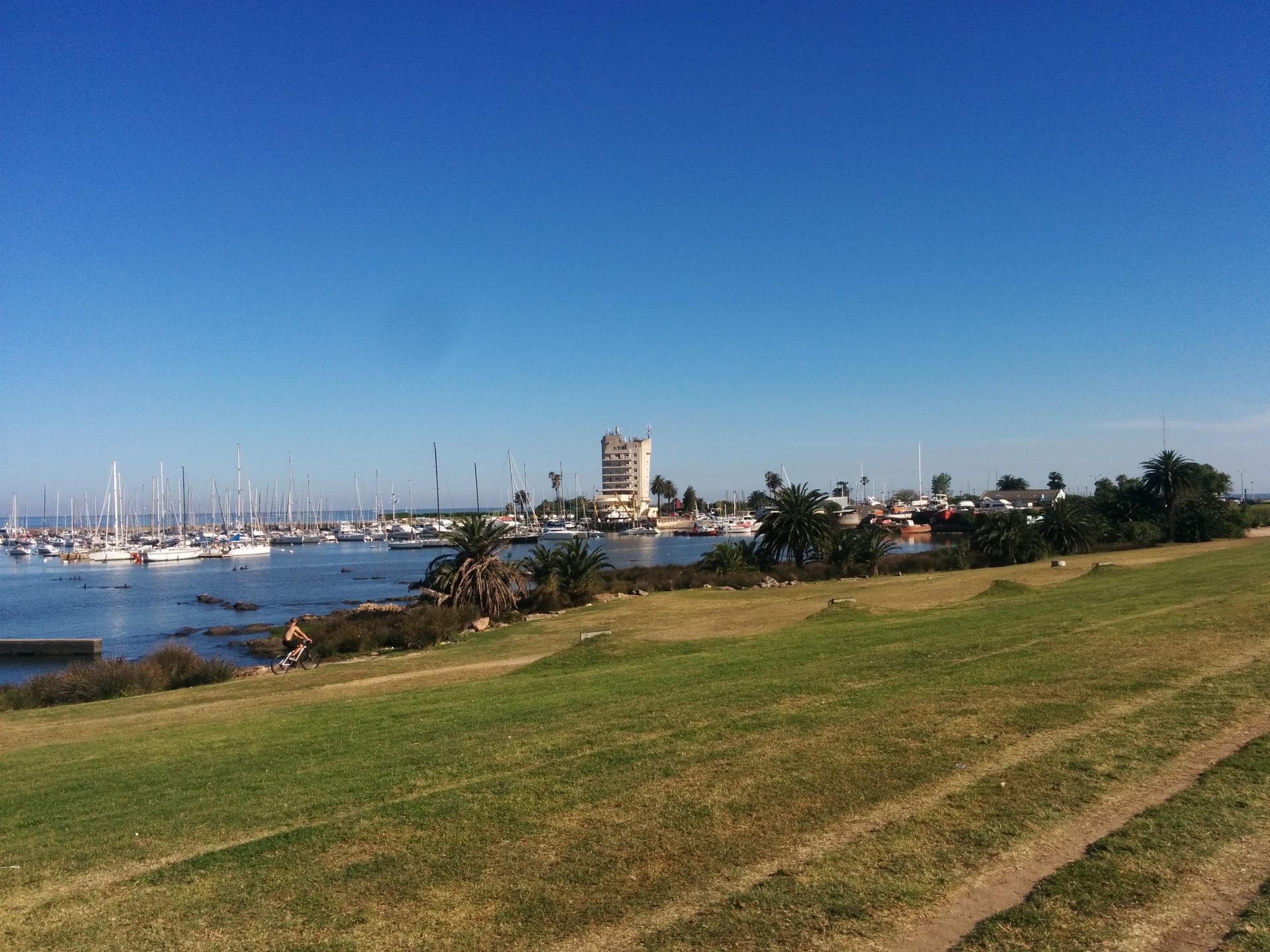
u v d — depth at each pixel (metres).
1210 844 5.83
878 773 7.62
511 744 10.23
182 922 5.55
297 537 171.00
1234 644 13.24
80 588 86.50
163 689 26.80
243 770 10.62
